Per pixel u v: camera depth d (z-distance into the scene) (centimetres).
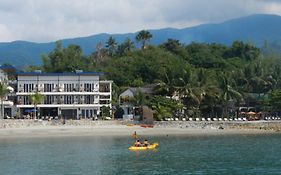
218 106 16538
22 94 16138
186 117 15688
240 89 17662
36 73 16275
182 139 11769
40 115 16300
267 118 16438
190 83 15688
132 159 8038
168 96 16062
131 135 12650
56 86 16388
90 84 16588
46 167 7106
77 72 16975
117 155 8588
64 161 7769
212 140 11544
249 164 7381
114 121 14325
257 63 19850
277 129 14862
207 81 16025
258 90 18625
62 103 16350
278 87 19262
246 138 12131
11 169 6919
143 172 6612
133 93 17388
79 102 16425
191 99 15588
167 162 7650
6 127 13325
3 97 15262
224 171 6688
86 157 8275
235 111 17662
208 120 15150
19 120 13538
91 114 16512
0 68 17700
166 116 14862
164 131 13688
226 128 14675
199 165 7288
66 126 13612
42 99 15612
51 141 11150
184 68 16588
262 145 10319
